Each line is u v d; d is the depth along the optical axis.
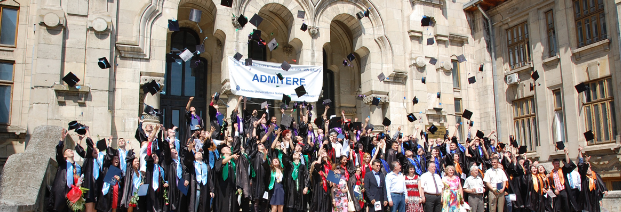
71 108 16.52
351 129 17.67
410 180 13.35
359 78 24.36
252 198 13.34
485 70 23.81
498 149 18.83
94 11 17.39
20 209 10.32
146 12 18.31
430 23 22.92
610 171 18.84
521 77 22.66
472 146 17.30
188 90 22.08
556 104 21.20
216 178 12.91
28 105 17.38
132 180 11.93
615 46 18.77
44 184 11.91
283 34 23.02
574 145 20.09
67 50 16.83
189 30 22.25
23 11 17.95
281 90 18.97
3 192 11.20
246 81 18.47
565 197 15.33
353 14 21.66
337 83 24.48
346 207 13.27
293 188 13.20
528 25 22.44
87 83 16.86
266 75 18.86
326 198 13.33
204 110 22.08
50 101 16.25
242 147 14.95
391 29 22.20
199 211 12.67
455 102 23.48
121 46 17.67
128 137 17.36
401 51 22.25
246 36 19.39
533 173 15.51
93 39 17.20
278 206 13.06
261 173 13.12
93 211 11.84
